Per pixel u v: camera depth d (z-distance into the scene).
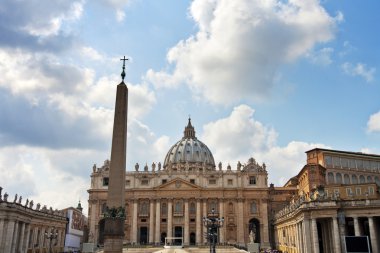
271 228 128.75
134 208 129.38
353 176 105.62
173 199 129.38
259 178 130.25
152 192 130.25
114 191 40.81
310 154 107.38
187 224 126.62
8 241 67.69
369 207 63.59
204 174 131.88
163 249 102.19
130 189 130.75
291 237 88.81
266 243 123.88
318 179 96.06
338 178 103.62
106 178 131.75
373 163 109.50
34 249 83.31
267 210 127.50
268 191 129.50
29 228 79.06
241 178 130.50
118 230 39.97
